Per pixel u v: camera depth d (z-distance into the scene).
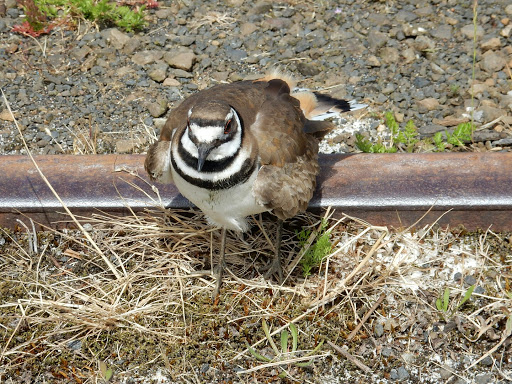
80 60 1.21
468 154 1.06
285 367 0.96
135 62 1.20
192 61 1.20
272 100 1.00
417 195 1.04
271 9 1.26
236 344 0.97
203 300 1.00
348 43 1.22
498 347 0.97
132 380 0.96
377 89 1.17
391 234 1.04
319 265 1.02
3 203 1.04
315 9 1.26
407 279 1.01
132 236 1.04
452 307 0.99
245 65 1.20
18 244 1.04
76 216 1.05
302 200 0.98
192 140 0.93
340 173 1.05
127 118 1.15
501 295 1.00
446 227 1.04
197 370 0.96
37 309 1.00
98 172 1.06
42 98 1.17
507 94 1.16
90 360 0.97
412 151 1.11
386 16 1.25
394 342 0.98
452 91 1.16
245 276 1.02
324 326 0.98
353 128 1.13
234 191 0.95
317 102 1.07
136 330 0.98
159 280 1.02
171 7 1.27
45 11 1.25
